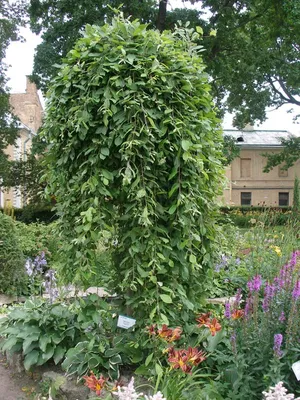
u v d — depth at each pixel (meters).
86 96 2.78
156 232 2.83
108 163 2.83
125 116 2.73
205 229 2.97
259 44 15.58
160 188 2.87
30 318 3.26
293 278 2.92
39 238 6.95
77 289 3.10
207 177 2.87
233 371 2.60
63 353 3.12
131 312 3.12
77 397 2.77
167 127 2.81
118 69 2.71
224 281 4.87
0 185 17.16
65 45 13.00
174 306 3.00
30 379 3.22
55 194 3.13
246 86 15.77
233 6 14.18
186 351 2.45
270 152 29.30
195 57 3.06
